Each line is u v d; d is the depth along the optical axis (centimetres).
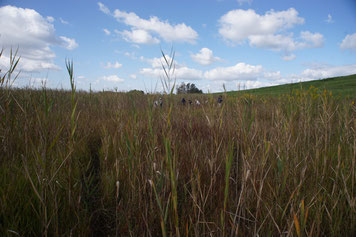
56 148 188
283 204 150
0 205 123
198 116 354
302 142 221
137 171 183
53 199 131
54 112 257
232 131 209
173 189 106
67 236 122
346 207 147
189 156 216
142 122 261
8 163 175
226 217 136
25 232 119
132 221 150
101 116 471
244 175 140
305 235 118
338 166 163
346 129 218
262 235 126
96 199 175
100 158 236
